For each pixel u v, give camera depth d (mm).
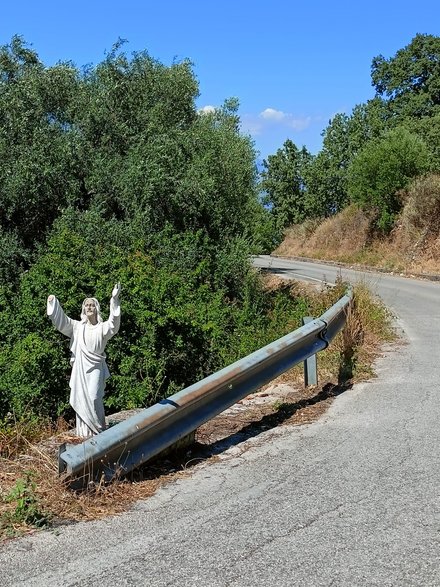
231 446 5902
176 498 4668
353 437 6016
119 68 17828
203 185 16094
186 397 5297
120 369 9422
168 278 10930
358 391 7758
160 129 16781
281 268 34062
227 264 16828
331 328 8875
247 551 3746
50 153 15312
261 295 17578
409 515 4207
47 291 10016
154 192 15305
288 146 56438
